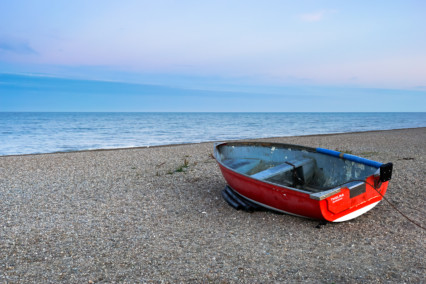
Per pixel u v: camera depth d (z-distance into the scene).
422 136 24.91
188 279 3.78
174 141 25.30
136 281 3.73
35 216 6.24
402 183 8.53
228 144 8.99
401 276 3.80
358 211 5.57
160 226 5.70
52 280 3.76
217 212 6.48
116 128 42.19
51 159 13.66
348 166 6.67
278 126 48.84
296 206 5.52
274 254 4.48
